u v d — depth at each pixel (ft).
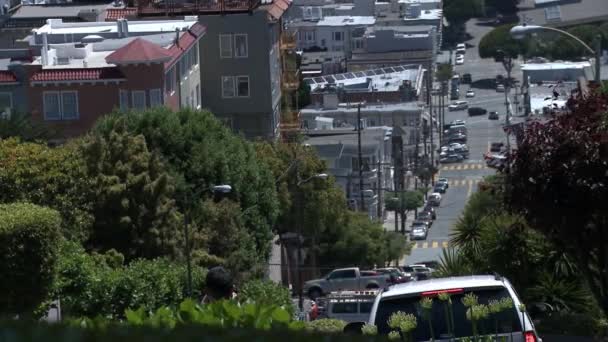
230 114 565.94
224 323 56.03
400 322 72.23
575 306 177.17
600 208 151.64
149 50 452.76
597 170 150.10
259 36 558.97
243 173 371.56
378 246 501.97
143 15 572.92
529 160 153.48
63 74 455.22
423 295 92.73
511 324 89.92
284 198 440.04
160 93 453.99
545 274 178.81
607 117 151.84
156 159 311.27
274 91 581.53
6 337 37.63
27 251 174.50
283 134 607.78
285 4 636.07
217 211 336.90
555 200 153.17
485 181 177.99
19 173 274.77
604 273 156.35
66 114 456.86
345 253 485.56
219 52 562.25
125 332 38.65
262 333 40.91
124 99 452.76
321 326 138.62
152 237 303.48
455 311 91.56
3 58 492.95
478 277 97.09
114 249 286.46
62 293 212.64
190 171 358.64
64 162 284.82
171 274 230.68
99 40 508.53
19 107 454.40
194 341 39.24
